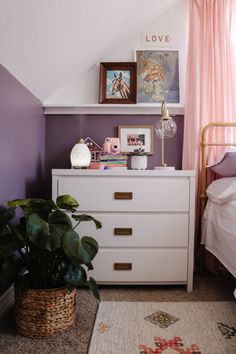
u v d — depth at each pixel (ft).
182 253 5.51
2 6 3.48
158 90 7.04
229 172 5.95
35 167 6.29
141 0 5.65
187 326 4.21
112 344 3.76
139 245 5.48
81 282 3.86
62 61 5.78
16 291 3.97
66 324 4.05
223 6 6.67
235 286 5.75
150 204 5.47
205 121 6.68
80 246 3.68
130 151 7.02
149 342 3.82
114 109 7.00
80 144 6.14
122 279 5.49
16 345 3.73
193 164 6.56
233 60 6.72
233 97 6.69
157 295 5.30
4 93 4.51
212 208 5.79
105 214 5.47
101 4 4.86
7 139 4.66
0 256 3.52
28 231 3.45
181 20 7.01
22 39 4.27
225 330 4.11
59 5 4.13
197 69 6.57
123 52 7.06
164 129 6.48
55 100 6.99
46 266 4.08
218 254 5.31
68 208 4.37
